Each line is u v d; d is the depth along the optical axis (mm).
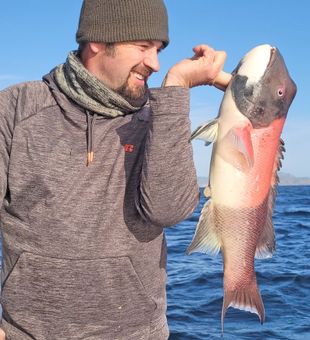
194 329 2752
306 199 18344
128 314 1104
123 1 1004
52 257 1064
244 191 1165
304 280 3869
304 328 2746
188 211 1067
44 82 1131
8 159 1084
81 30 1058
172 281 3852
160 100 991
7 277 1101
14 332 1107
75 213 1061
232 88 1164
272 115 1157
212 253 1199
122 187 1080
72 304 1071
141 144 1100
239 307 1191
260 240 1207
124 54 1023
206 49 1080
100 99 1065
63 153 1068
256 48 1201
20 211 1080
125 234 1084
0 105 1101
